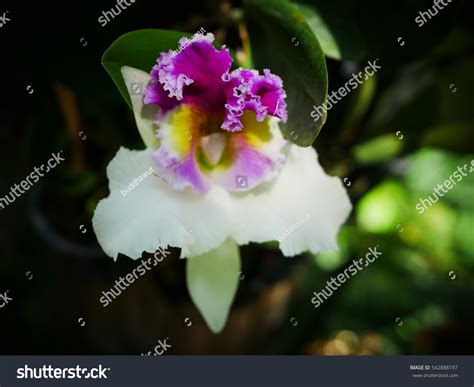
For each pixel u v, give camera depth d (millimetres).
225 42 448
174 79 343
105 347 630
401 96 545
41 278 653
